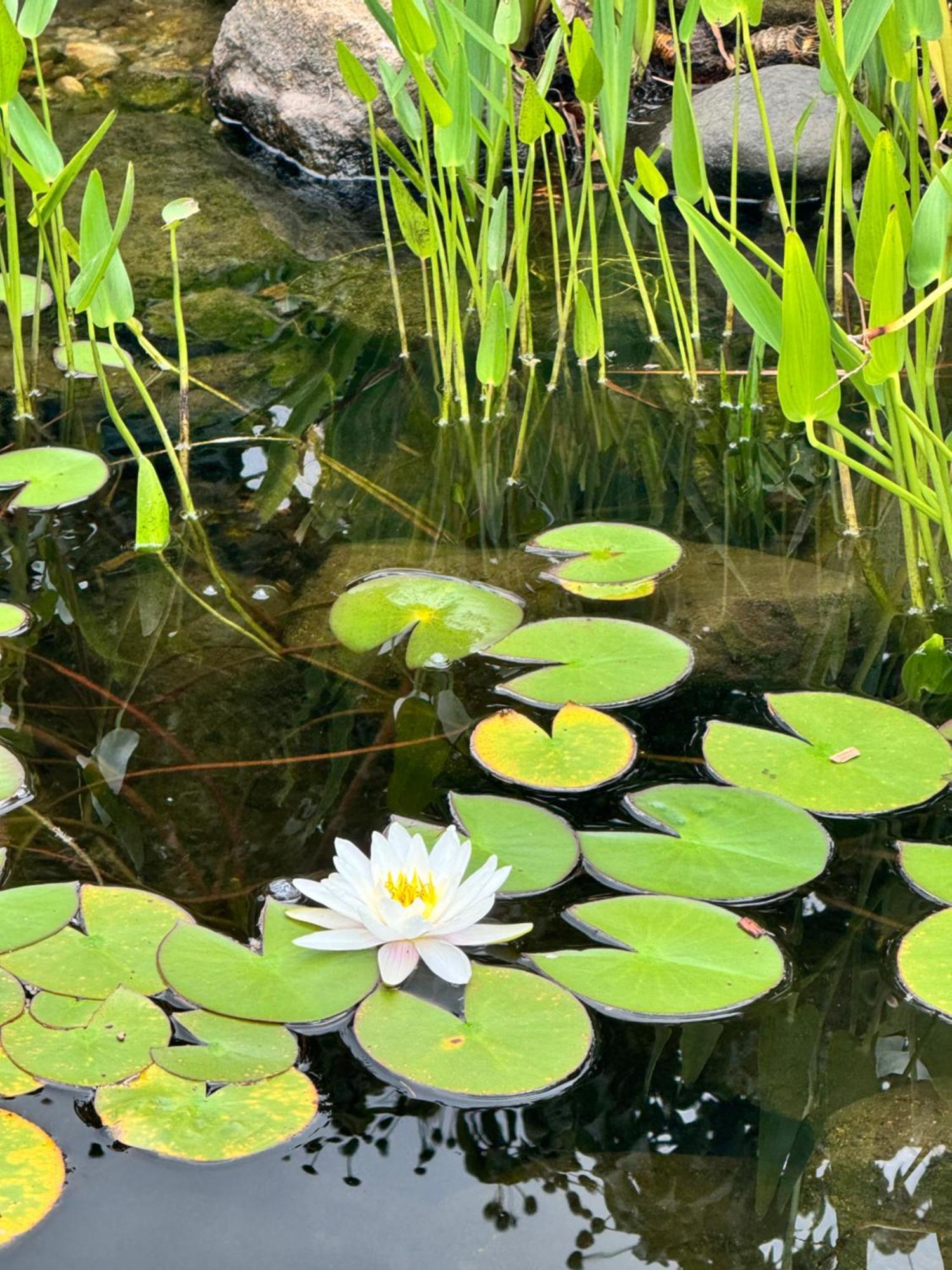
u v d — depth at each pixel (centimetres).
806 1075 131
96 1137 127
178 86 307
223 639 162
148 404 174
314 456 187
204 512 178
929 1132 129
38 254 228
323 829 145
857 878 142
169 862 143
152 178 265
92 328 173
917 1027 134
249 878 141
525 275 202
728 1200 126
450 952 135
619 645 159
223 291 223
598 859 142
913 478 165
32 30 187
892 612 166
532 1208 125
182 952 135
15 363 190
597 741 150
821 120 254
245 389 197
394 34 190
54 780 149
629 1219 125
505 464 188
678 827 144
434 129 184
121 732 153
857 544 175
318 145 271
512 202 253
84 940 136
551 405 198
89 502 179
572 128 283
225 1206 125
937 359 199
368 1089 129
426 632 162
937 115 246
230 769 150
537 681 156
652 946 136
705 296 229
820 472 187
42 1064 129
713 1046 132
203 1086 129
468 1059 130
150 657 160
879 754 149
